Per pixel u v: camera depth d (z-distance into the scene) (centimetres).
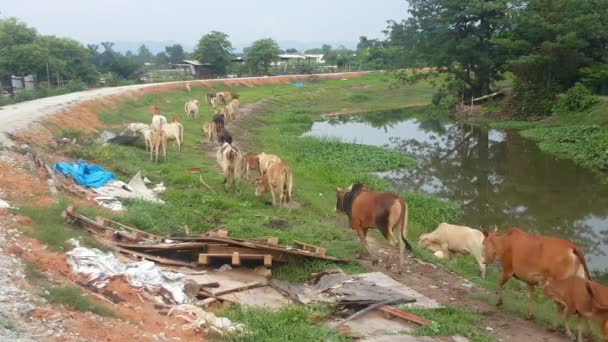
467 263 1310
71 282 767
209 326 726
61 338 595
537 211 1856
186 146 2312
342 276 999
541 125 3619
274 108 4609
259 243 1083
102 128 2369
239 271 1037
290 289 957
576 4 3834
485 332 840
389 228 1087
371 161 2550
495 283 1159
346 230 1382
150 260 996
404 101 5497
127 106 3139
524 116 3916
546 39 3828
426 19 4403
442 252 1316
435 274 1135
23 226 923
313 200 1664
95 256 867
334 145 2825
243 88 5528
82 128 2205
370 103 5422
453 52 4353
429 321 824
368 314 865
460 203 1953
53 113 2202
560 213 1830
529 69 3919
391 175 2377
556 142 3061
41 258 811
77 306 677
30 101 2833
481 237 1241
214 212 1370
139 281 827
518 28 4056
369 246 1274
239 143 2653
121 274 826
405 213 1083
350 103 5422
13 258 772
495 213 1831
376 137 3484
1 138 1565
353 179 2088
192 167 1877
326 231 1322
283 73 7581
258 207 1512
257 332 739
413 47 4606
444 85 4703
